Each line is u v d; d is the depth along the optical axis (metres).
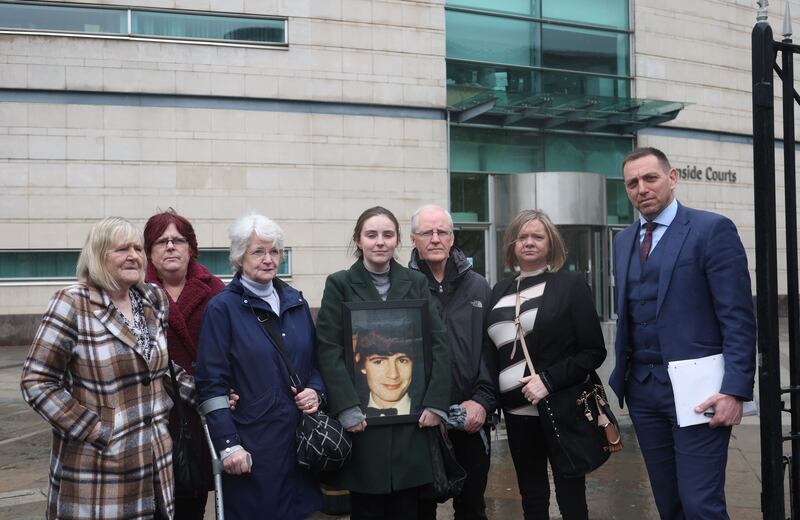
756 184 3.53
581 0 20.80
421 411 3.71
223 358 3.47
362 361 3.71
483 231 19.92
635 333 3.83
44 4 16.08
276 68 17.50
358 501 3.81
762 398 3.51
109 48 16.36
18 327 15.94
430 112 18.88
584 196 19.06
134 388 3.21
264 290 3.65
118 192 16.50
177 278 3.97
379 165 18.39
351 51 18.11
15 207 15.99
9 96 15.95
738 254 3.58
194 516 3.75
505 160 20.11
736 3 23.08
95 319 3.15
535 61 20.23
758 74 3.51
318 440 3.44
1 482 6.06
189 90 16.88
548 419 3.97
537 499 4.18
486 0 19.67
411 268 4.35
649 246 3.81
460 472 3.82
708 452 3.57
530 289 4.18
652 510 5.21
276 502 3.44
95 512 3.08
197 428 3.64
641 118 20.23
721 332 3.63
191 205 16.95
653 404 3.77
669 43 21.86
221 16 17.12
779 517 3.45
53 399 3.01
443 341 3.81
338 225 18.02
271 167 17.50
